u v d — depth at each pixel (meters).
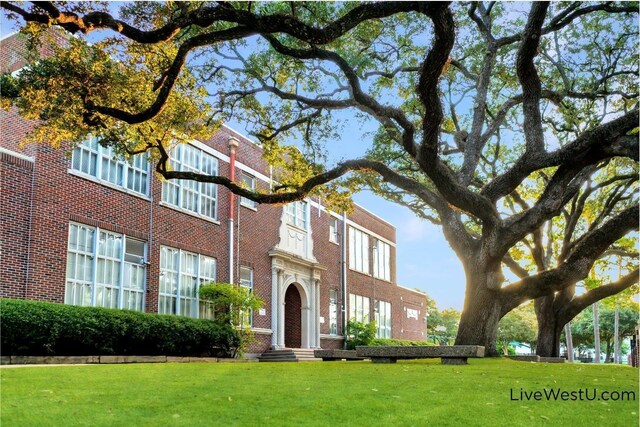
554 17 17.36
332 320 31.17
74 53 12.29
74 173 16.45
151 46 12.91
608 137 13.36
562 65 19.56
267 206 25.88
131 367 11.01
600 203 25.86
